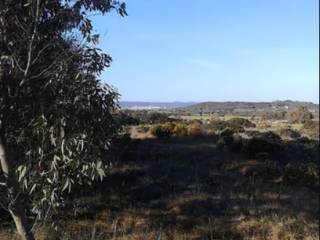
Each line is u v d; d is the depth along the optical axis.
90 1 5.34
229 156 22.48
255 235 14.48
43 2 5.12
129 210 15.52
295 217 16.02
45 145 5.09
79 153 4.98
